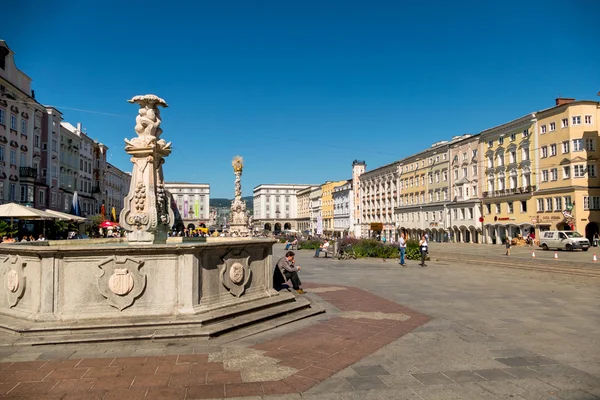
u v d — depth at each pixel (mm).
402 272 18766
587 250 35469
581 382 5246
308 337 7199
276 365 5770
